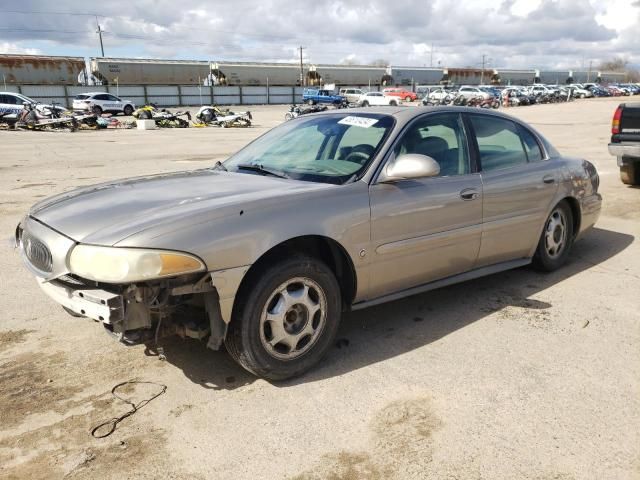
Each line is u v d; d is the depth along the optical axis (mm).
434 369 3352
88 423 2832
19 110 32188
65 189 9797
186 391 3127
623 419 2828
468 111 4328
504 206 4285
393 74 73250
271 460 2551
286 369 3168
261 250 2953
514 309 4262
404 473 2457
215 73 63312
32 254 3121
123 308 2744
